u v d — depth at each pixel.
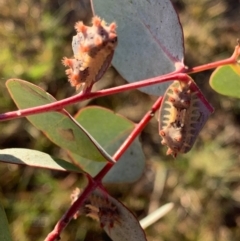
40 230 0.28
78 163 0.19
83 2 0.33
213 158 0.30
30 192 0.29
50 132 0.15
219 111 0.31
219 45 0.31
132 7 0.16
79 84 0.13
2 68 0.30
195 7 0.32
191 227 0.29
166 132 0.14
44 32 0.32
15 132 0.30
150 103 0.31
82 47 0.13
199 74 0.32
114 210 0.15
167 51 0.16
